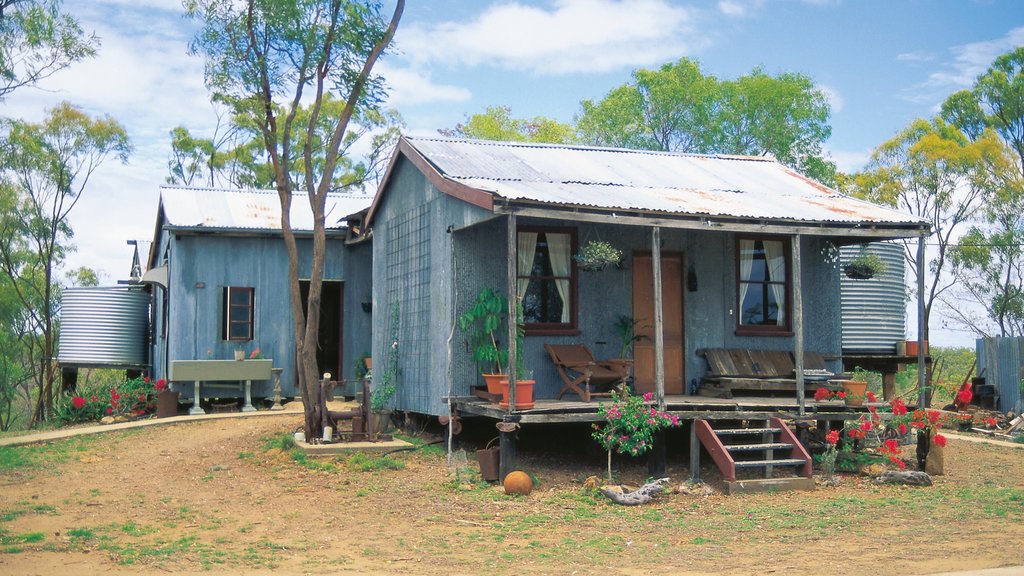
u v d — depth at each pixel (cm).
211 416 1789
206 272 2008
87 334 2222
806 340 1534
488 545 847
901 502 1080
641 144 3556
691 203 1295
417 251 1497
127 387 2042
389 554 806
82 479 1202
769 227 1259
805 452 1195
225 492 1117
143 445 1489
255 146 3631
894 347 1912
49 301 2972
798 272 1278
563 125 4094
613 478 1226
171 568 737
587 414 1180
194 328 1991
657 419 1148
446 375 1334
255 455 1359
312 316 1424
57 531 885
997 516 994
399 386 1568
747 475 1237
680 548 831
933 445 1310
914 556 783
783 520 971
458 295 1337
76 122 2906
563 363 1299
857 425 1268
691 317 1463
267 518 971
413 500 1072
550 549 828
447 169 1352
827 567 738
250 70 1409
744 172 1675
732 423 1414
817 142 3550
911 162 2972
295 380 2059
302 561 775
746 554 801
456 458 1289
